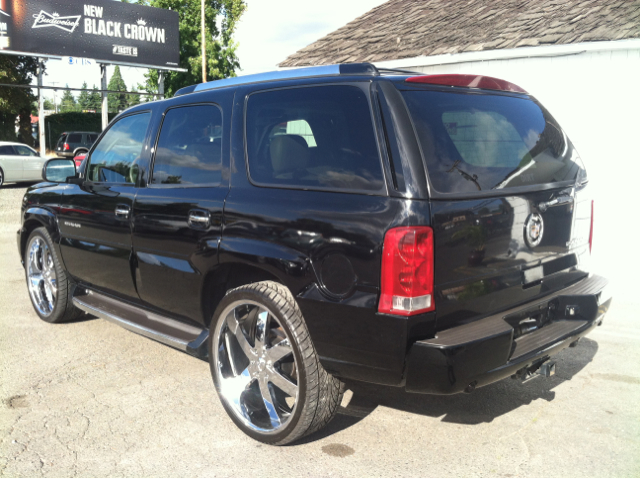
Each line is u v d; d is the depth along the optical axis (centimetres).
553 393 362
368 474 274
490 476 271
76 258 457
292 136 304
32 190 523
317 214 276
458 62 1090
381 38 1324
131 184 404
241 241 308
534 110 338
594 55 930
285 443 297
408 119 265
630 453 291
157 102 405
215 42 3500
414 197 250
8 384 380
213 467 281
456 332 258
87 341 465
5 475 273
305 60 1377
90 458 290
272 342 304
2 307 564
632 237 830
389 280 251
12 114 3362
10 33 2519
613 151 932
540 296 308
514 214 283
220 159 338
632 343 448
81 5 2691
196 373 400
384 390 371
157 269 372
